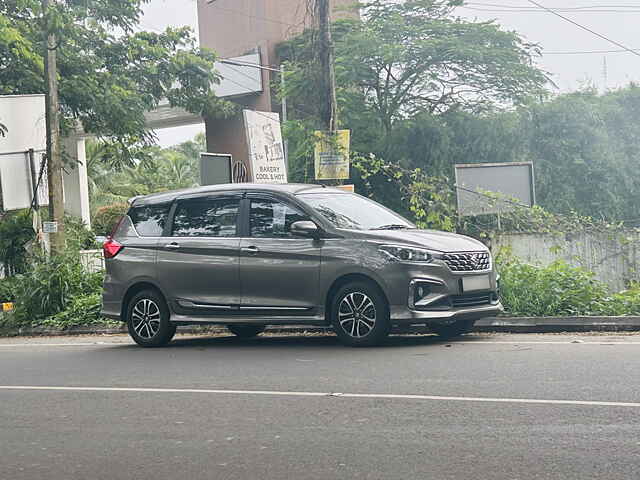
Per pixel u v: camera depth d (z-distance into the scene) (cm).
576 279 1262
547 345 943
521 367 790
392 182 3384
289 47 4209
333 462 500
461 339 1056
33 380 888
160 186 5709
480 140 3569
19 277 1672
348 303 1005
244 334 1263
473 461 487
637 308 1223
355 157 1725
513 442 523
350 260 998
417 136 3531
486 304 1027
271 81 4262
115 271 1180
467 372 777
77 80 2658
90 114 2783
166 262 1134
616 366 771
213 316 1098
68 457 546
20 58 2438
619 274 1761
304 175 3381
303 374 820
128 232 1187
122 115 2767
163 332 1147
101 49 2948
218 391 751
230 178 1769
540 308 1227
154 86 3130
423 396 675
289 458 514
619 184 3597
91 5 2734
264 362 923
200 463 514
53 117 2088
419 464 487
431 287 973
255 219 1084
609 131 3712
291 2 4384
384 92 3738
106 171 5497
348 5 3881
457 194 1688
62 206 2094
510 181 2511
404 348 973
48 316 1622
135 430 611
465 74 3700
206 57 3338
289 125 3262
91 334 1525
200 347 1124
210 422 625
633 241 1759
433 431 561
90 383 842
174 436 586
